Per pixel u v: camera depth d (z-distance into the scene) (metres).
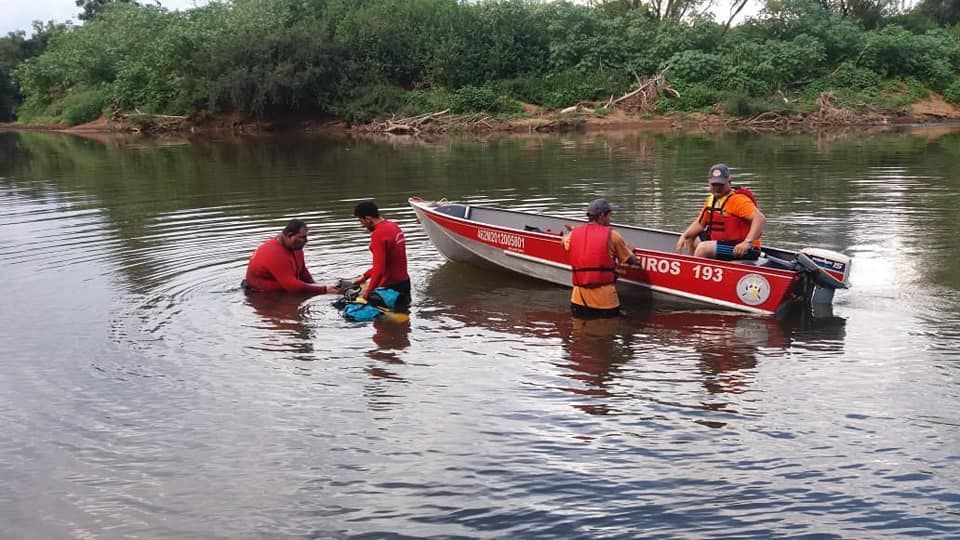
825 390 5.48
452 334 6.84
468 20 37.78
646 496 4.24
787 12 37.56
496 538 3.94
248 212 12.88
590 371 5.92
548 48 36.78
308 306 7.65
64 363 6.28
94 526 4.12
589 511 4.13
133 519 4.17
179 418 5.27
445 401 5.43
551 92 34.88
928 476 4.35
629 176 16.25
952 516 4.00
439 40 37.22
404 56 37.00
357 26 37.22
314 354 6.37
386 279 7.71
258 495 4.36
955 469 4.41
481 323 7.15
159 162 21.78
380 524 4.07
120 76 38.72
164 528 4.09
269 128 35.81
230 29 37.59
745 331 6.77
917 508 4.07
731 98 31.77
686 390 5.54
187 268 9.09
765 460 4.56
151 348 6.56
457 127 32.09
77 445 4.95
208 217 12.45
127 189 16.09
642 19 37.84
